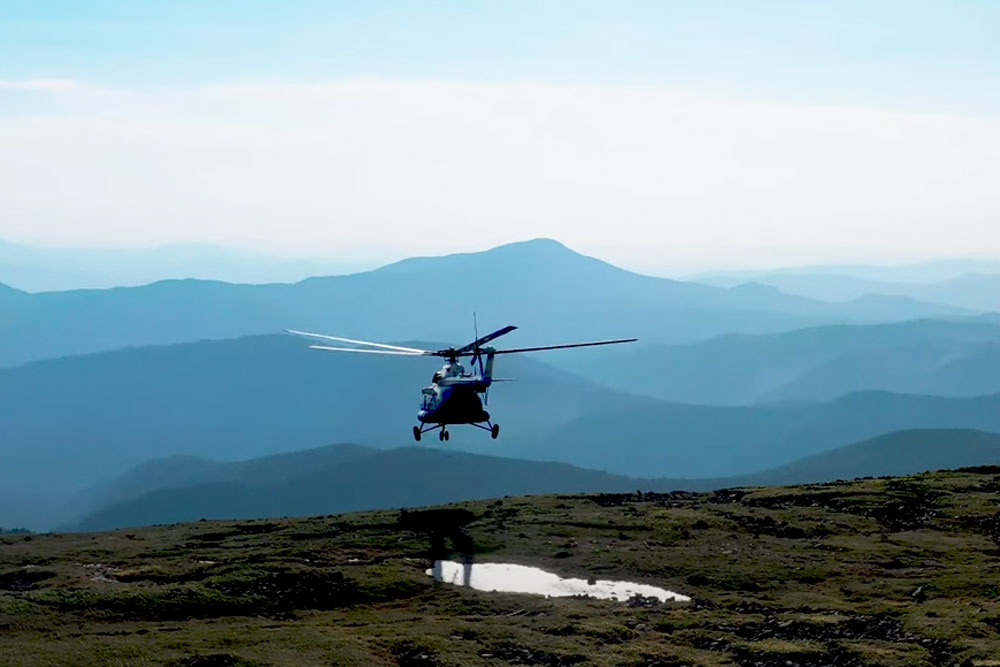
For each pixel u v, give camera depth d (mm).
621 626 44062
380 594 51375
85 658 38219
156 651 39344
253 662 37875
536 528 67375
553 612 46688
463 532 66688
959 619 43906
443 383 62625
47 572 56688
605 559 57875
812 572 54531
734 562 57031
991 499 76750
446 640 41562
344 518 77375
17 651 39000
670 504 79250
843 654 39812
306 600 50250
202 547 66438
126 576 55031
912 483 85938
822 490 83875
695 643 42062
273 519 81375
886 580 52625
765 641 41594
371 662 38562
